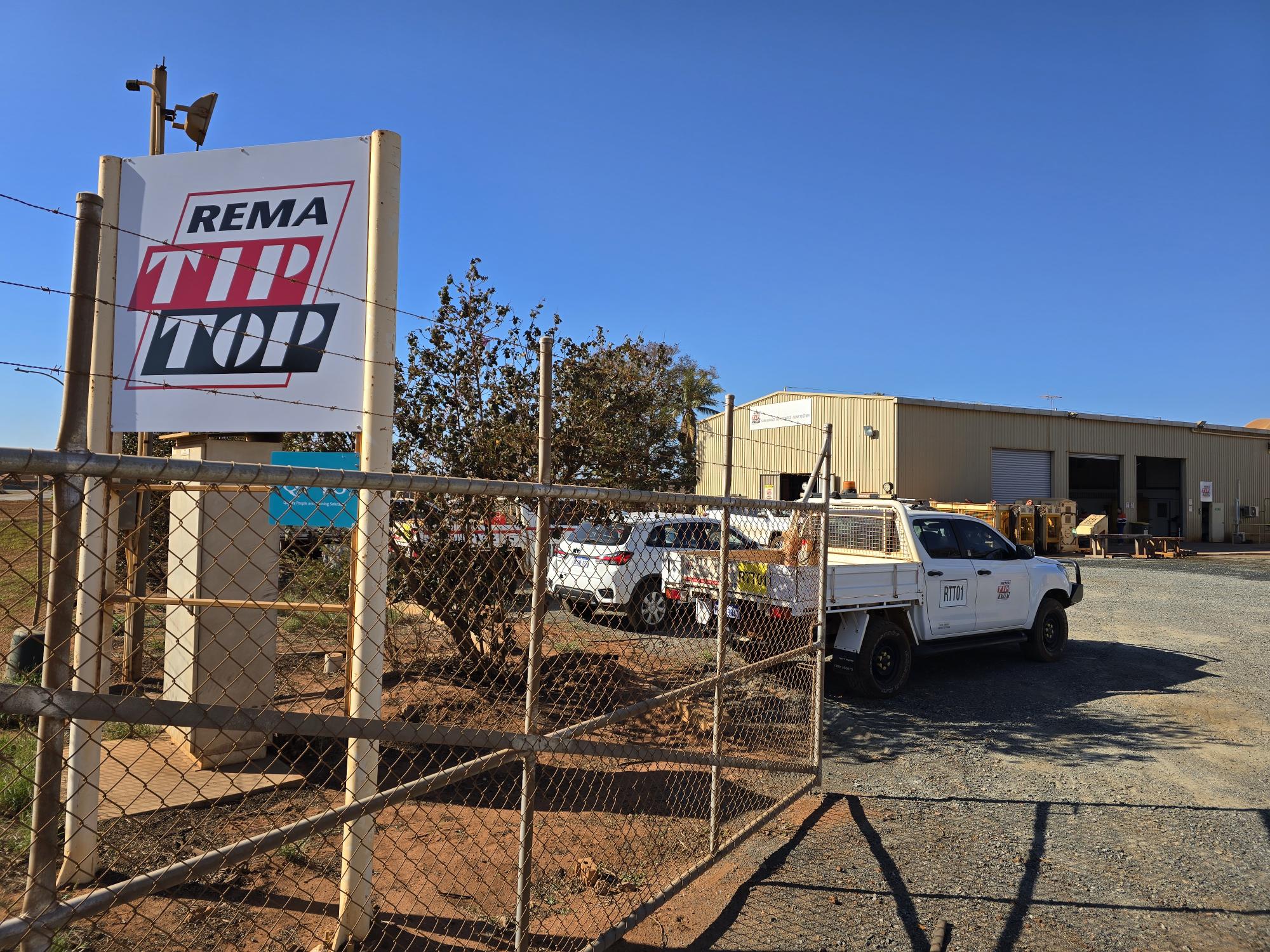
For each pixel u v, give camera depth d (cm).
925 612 823
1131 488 3331
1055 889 414
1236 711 767
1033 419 3091
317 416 334
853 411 2905
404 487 246
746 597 694
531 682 297
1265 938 374
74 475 184
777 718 707
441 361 641
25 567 586
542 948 321
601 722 322
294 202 340
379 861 383
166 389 346
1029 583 935
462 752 536
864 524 914
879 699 793
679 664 749
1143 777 587
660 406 790
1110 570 2184
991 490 2991
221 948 299
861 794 538
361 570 307
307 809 429
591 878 382
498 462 642
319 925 319
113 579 355
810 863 431
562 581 600
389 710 561
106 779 439
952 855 448
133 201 353
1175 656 1021
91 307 226
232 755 475
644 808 479
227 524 475
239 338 342
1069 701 801
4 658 220
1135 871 438
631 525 757
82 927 307
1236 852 464
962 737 677
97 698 184
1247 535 3600
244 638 478
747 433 3253
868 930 365
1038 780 577
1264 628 1229
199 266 347
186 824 399
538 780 509
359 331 332
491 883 370
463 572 565
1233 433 3612
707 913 372
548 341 304
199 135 707
